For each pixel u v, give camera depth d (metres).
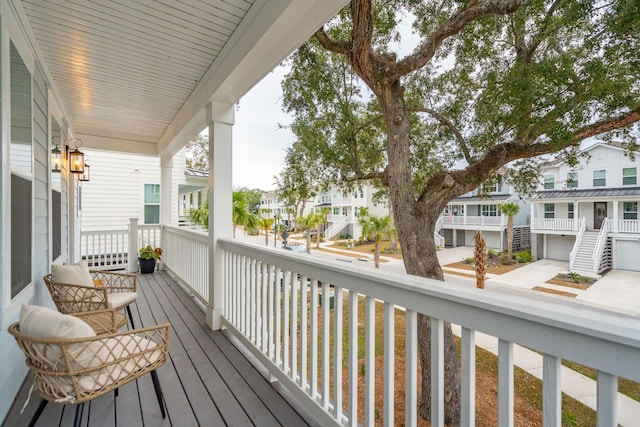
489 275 9.09
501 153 4.46
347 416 1.61
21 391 2.16
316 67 5.45
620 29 3.15
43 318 1.44
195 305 4.17
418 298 1.17
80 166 4.16
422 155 5.83
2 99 1.79
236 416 1.87
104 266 6.30
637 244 9.33
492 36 4.69
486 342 4.87
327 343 1.68
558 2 3.76
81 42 2.66
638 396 2.89
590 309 0.82
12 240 2.01
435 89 5.54
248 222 15.90
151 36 2.57
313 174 6.29
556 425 0.80
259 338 2.50
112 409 1.93
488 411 3.09
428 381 3.65
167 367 2.48
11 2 1.99
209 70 3.12
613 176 9.90
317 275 1.75
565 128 3.60
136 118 4.62
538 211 12.23
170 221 6.41
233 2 2.16
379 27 4.94
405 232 4.83
